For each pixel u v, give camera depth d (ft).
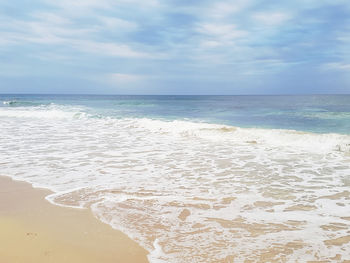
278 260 10.44
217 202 16.47
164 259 10.53
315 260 10.44
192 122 55.77
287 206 15.90
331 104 113.91
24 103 127.95
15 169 23.34
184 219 14.10
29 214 14.65
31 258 10.51
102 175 21.91
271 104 117.50
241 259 10.49
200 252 11.01
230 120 59.72
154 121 55.36
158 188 18.94
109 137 41.06
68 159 27.22
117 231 12.78
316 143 34.47
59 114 71.41
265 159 27.91
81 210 15.17
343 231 12.79
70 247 11.36
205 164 25.91
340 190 18.74
